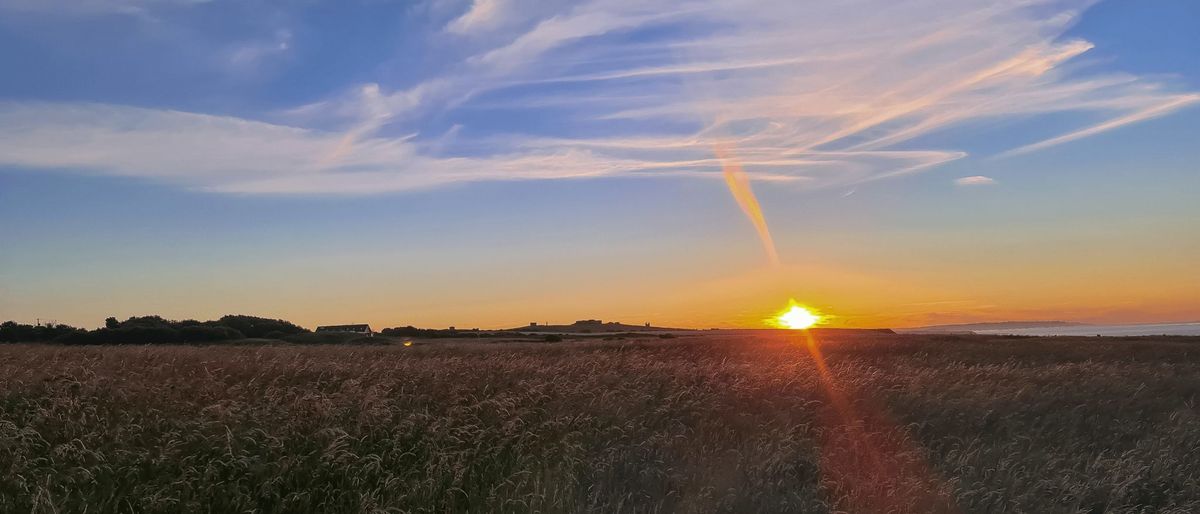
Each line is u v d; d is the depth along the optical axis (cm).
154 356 1638
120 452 834
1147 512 857
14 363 1430
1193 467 995
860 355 2669
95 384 1131
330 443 881
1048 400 1441
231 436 864
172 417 982
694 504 817
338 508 785
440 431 984
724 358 2203
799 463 990
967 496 866
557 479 865
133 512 730
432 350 2519
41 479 757
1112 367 2002
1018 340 3966
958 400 1370
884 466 997
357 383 1240
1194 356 2880
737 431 1137
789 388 1453
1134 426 1265
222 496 780
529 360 1784
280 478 806
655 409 1223
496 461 930
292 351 1972
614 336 5938
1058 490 891
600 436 1064
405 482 828
